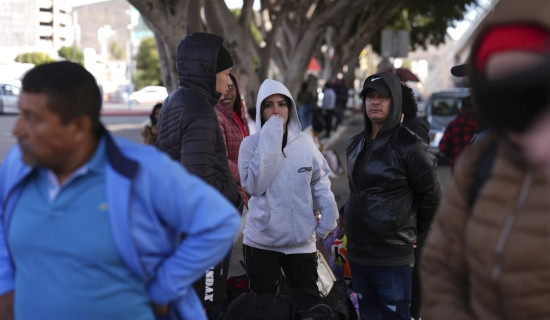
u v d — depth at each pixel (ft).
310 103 71.67
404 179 12.71
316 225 14.49
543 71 5.09
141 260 6.94
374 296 13.43
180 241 7.66
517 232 5.38
